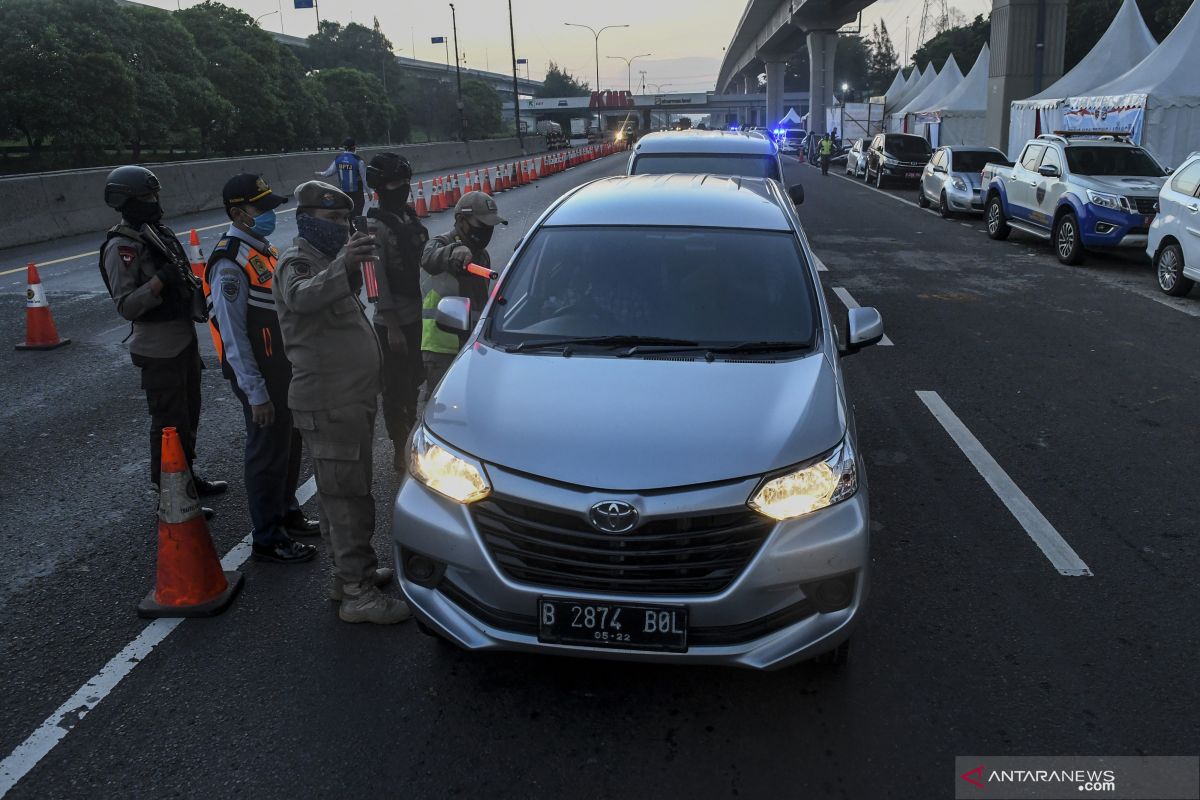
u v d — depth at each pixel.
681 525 2.77
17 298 10.55
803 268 4.04
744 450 2.87
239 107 52.75
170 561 3.69
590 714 3.06
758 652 2.81
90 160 39.38
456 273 4.71
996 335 8.58
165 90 42.97
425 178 33.03
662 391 3.19
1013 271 12.20
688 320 3.73
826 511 2.88
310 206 3.42
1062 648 3.44
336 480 3.51
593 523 2.76
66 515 4.70
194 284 4.48
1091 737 2.93
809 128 64.56
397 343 4.75
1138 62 20.55
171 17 45.88
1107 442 5.70
